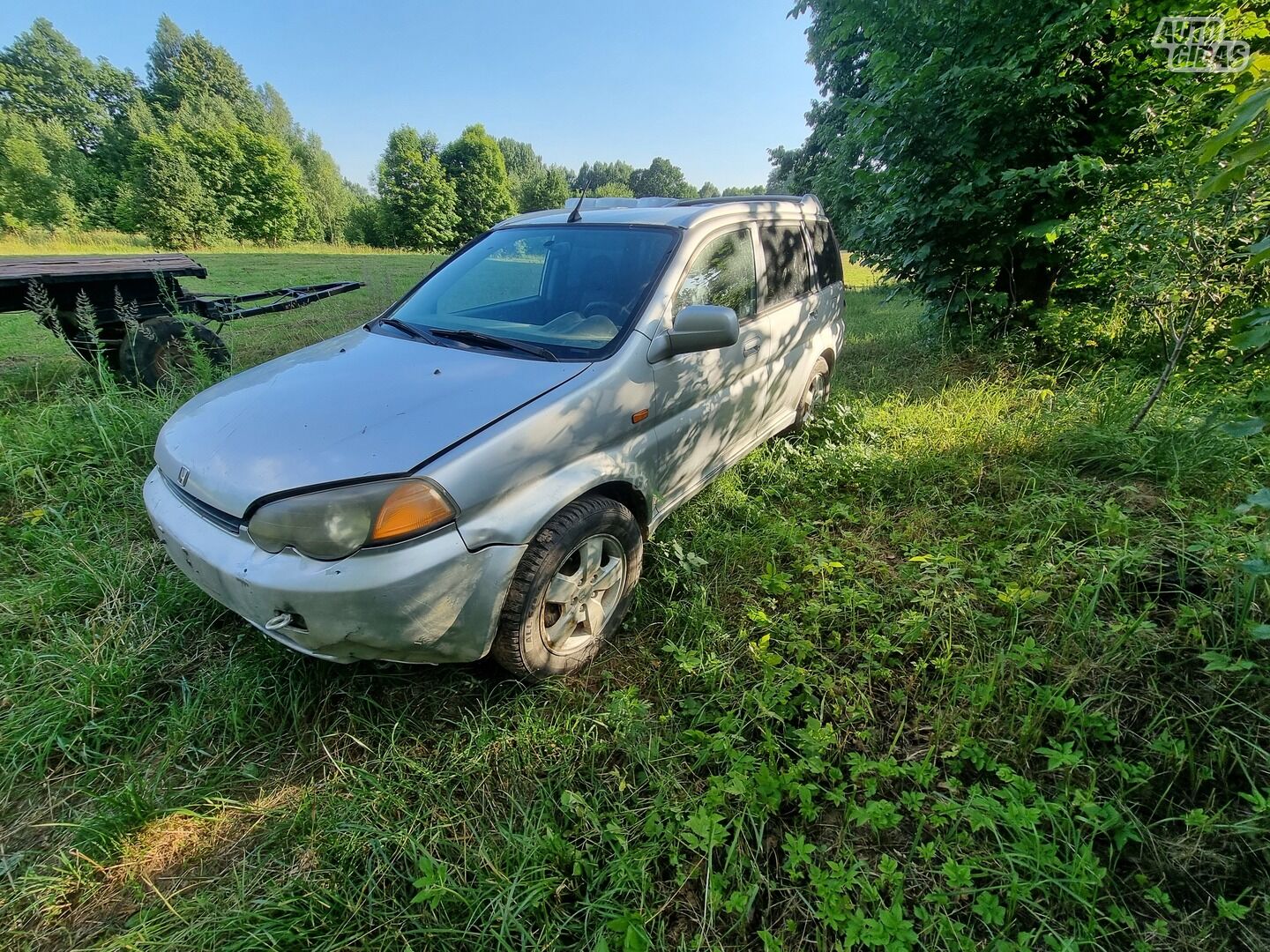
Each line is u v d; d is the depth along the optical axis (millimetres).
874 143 6410
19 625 2639
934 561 2881
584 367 2473
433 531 1920
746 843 1768
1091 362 5652
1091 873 1591
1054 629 2486
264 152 45312
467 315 3074
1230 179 1516
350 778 2014
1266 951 1490
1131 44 5285
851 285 19672
